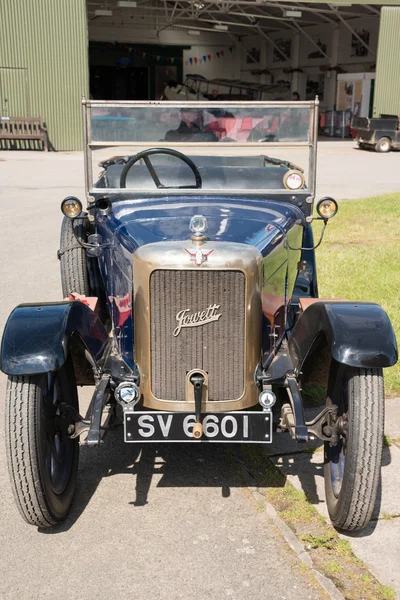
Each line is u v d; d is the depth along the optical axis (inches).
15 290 260.2
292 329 139.7
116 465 140.8
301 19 1264.8
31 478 109.0
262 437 114.6
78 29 833.5
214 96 1153.4
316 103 150.4
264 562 109.5
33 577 106.8
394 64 986.7
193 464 140.6
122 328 128.9
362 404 109.0
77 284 174.1
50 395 118.1
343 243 338.0
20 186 540.1
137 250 114.6
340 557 110.7
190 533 117.4
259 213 141.4
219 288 111.3
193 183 166.2
